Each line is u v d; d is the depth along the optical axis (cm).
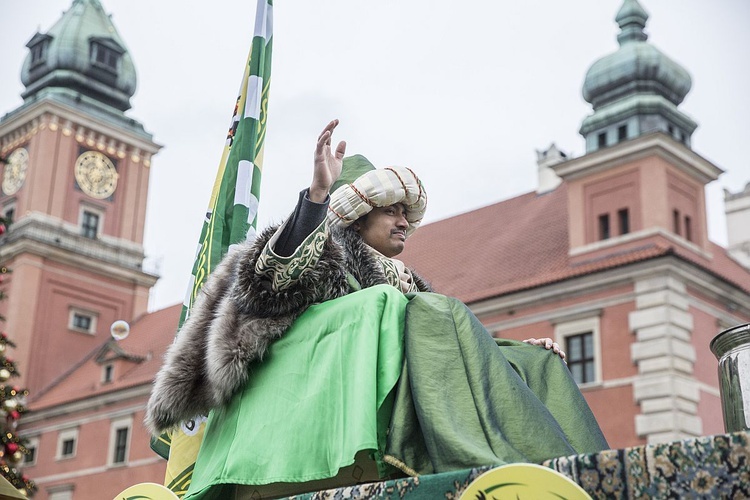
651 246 2719
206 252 387
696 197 2927
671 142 2819
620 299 2650
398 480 203
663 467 168
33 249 4172
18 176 4359
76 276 4297
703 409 2555
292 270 258
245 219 387
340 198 300
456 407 228
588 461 176
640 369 2553
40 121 4350
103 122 4453
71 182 4344
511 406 229
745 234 3662
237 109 411
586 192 2912
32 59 4672
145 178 4591
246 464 247
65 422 3884
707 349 2644
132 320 4388
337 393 245
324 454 239
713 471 163
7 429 1213
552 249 3009
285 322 261
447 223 3644
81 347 4238
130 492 258
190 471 320
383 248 306
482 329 247
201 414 272
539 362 277
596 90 3123
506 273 3005
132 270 4419
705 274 2683
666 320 2558
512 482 176
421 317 247
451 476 195
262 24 419
